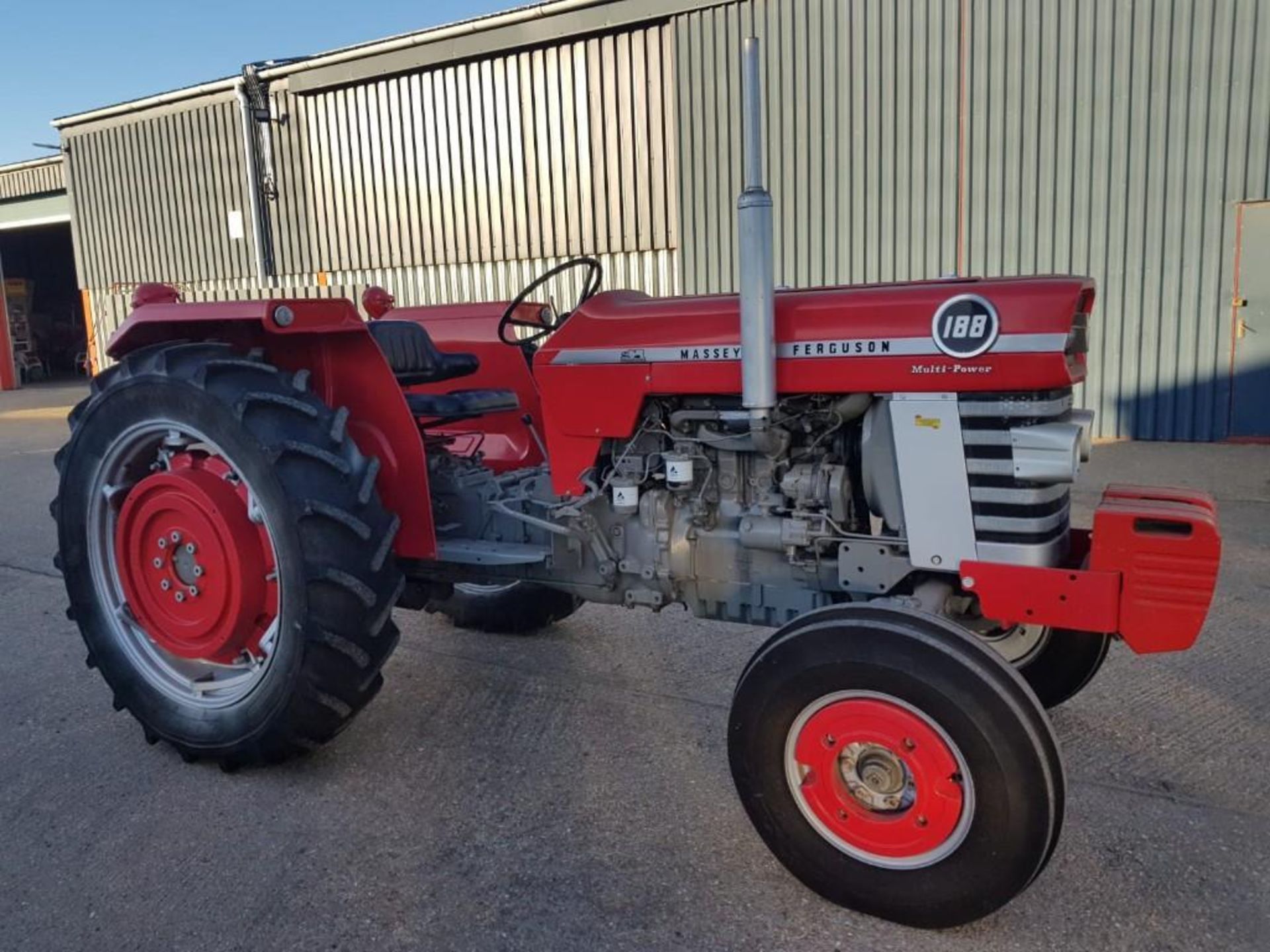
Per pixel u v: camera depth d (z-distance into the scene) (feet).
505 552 9.60
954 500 7.43
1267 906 6.91
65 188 55.21
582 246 33.50
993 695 6.40
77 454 9.96
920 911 6.73
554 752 9.62
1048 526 7.33
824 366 7.74
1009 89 26.13
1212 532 6.67
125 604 9.99
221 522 9.00
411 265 37.60
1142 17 24.54
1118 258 25.79
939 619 6.77
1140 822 8.02
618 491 8.76
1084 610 7.09
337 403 9.89
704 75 30.04
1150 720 9.90
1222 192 24.48
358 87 37.19
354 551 8.69
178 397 9.13
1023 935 6.71
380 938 6.83
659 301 8.74
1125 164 25.30
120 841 8.20
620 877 7.48
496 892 7.32
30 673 12.10
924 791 6.66
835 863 7.00
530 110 33.58
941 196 27.32
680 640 12.72
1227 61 23.91
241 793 8.97
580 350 8.82
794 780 7.14
